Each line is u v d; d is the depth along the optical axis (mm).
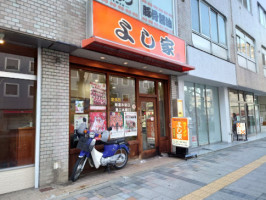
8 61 3930
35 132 3984
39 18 3750
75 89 4895
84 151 4344
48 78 4129
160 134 7039
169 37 6254
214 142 9648
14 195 3535
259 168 5320
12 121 3893
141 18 5871
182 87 7867
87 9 4484
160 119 7141
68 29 4148
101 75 5531
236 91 11781
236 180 4375
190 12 7891
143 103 6590
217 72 8695
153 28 5703
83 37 4391
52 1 3980
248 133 12789
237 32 11516
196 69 7457
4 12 3344
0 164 3684
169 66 6125
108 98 5562
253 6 13797
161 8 6699
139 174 4828
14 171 3738
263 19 15664
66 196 3545
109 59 5047
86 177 4590
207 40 8844
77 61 4742
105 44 4109
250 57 12773
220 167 5426
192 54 7340
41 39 3746
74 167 4211
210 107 9750
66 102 4344
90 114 5141
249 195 3568
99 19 4398
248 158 6523
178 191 3758
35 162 3848
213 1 9375
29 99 4121
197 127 8695
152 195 3578
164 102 7324
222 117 10227
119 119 5801
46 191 3680
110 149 4902
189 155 6371
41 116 3963
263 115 16109
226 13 10336
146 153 6406
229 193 3664
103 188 3912
